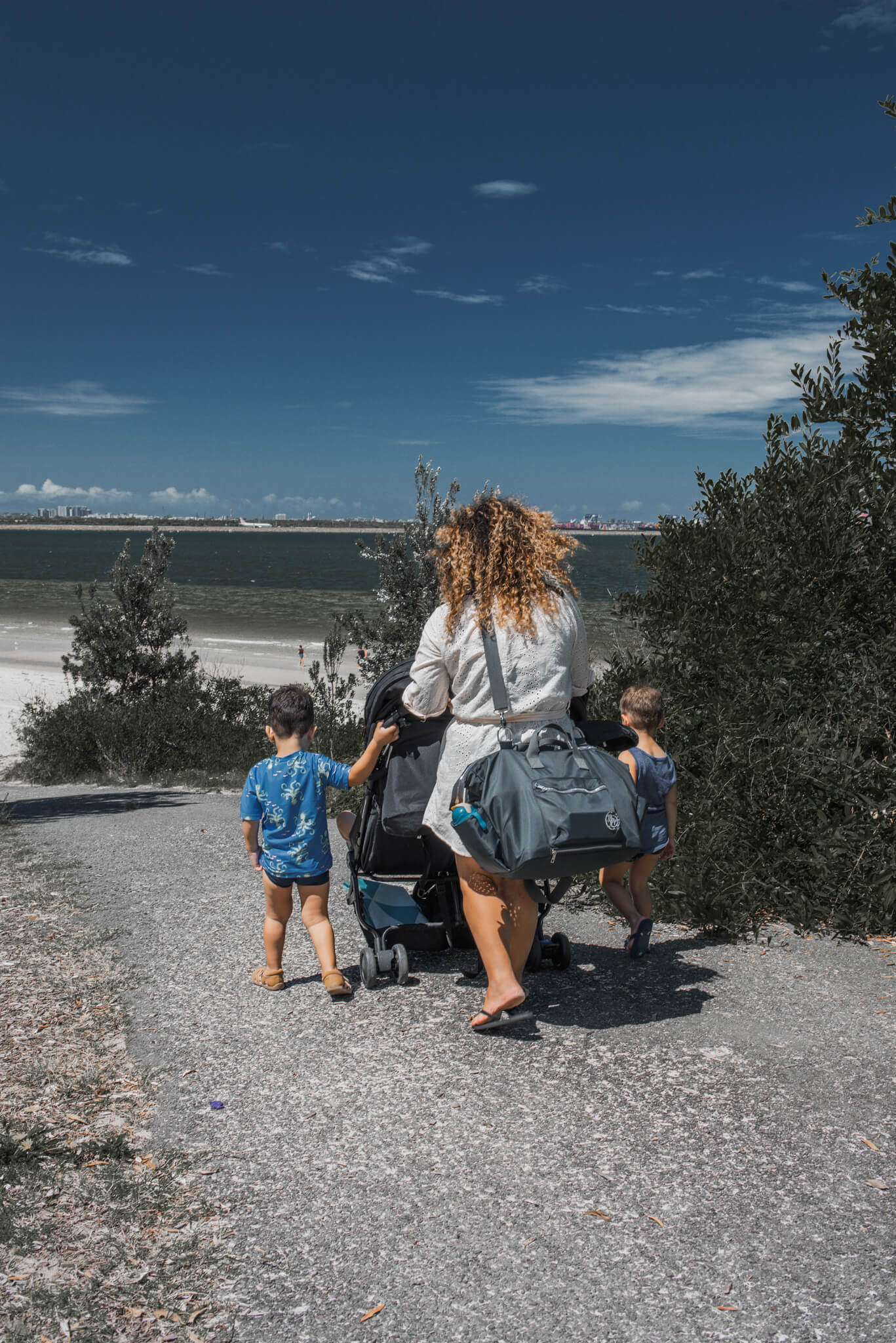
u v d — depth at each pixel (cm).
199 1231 222
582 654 341
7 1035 334
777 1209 226
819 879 446
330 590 8744
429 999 366
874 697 477
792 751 471
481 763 305
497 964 321
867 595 512
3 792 1189
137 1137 266
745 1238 215
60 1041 329
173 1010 358
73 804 998
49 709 1579
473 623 321
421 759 359
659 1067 302
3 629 4822
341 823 410
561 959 391
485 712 319
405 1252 213
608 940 434
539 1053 314
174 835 734
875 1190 233
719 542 540
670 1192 234
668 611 566
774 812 477
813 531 526
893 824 448
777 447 573
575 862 285
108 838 723
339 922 486
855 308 548
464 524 336
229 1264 210
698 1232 218
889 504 509
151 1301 198
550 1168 246
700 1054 311
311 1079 300
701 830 471
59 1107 282
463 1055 314
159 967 407
